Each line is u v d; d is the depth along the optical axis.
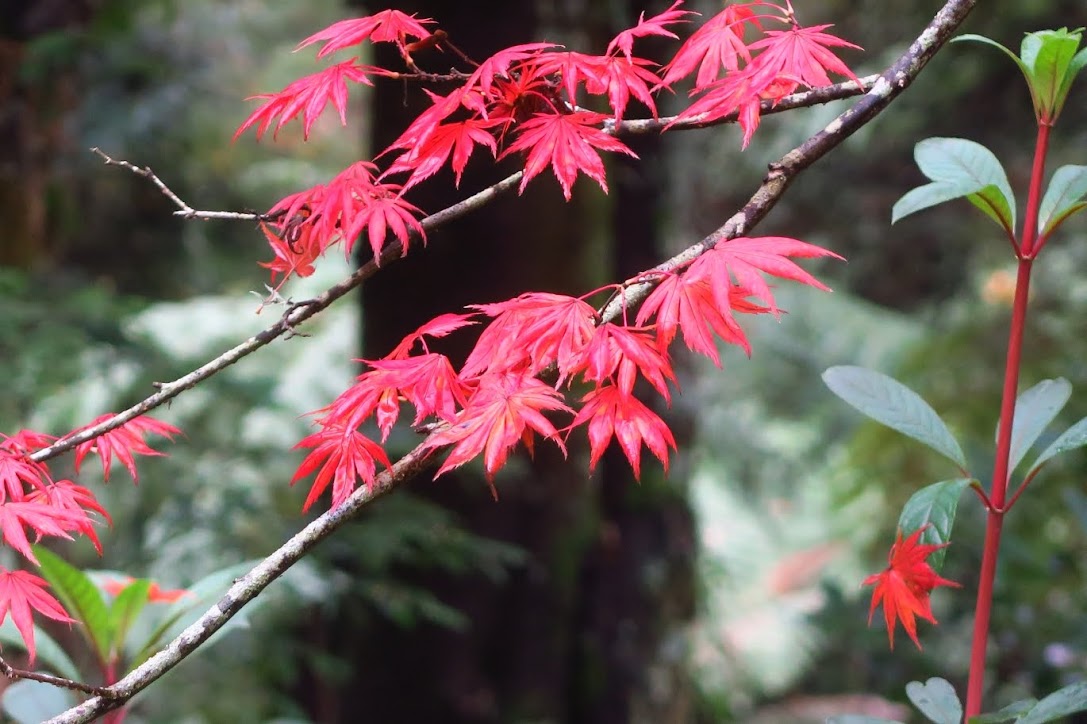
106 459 1.38
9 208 4.19
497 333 1.12
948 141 1.29
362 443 1.12
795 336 7.64
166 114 5.02
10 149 4.17
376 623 3.55
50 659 1.74
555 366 1.11
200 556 3.29
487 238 3.32
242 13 6.53
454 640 3.53
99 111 4.79
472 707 3.54
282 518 3.52
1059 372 4.69
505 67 1.17
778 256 1.03
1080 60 1.14
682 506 4.29
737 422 7.45
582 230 3.55
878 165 7.04
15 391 3.36
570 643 4.05
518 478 3.52
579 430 3.71
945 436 1.28
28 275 4.09
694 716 4.38
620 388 1.02
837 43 1.17
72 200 4.63
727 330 1.02
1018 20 5.02
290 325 1.18
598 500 4.09
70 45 4.01
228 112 6.03
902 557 1.15
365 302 3.48
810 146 1.18
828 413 7.48
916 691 1.34
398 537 3.08
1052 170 5.79
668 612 4.18
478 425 1.04
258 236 6.32
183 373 3.70
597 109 3.67
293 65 6.85
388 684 3.56
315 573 3.09
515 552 3.26
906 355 6.02
